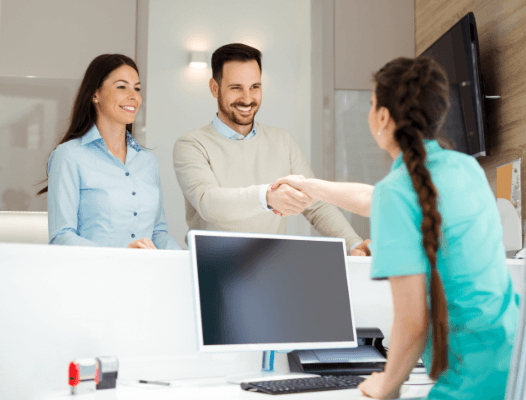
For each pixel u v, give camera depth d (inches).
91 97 78.1
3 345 50.4
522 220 96.4
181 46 160.4
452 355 40.1
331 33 151.6
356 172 150.5
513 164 99.6
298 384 49.8
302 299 59.8
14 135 139.6
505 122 102.9
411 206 39.9
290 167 107.3
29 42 141.2
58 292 52.9
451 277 40.1
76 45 143.1
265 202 78.4
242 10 164.2
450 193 40.8
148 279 57.4
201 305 53.6
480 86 101.8
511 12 102.1
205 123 159.9
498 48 106.3
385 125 44.7
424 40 146.5
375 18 153.0
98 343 54.4
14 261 51.4
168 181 157.0
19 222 142.4
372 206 41.8
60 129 140.8
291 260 60.4
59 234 70.5
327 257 63.0
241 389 50.1
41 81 141.0
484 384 38.7
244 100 99.7
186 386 52.7
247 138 104.3
